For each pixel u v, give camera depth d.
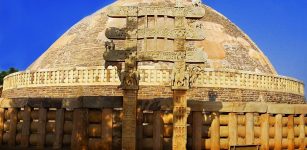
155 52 14.30
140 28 14.59
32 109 16.39
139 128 14.92
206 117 15.61
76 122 15.30
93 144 15.05
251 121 16.17
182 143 13.94
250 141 16.09
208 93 26.05
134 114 14.18
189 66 14.29
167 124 15.06
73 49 32.62
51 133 15.96
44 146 15.90
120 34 14.59
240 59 32.38
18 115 16.72
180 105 14.06
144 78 25.42
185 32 14.43
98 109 15.26
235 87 26.88
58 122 15.69
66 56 32.25
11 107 16.77
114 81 25.88
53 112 16.02
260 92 27.92
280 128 16.78
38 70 28.28
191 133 15.35
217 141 15.55
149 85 25.22
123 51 14.45
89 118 15.23
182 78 14.07
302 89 32.78
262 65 33.88
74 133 15.38
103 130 15.03
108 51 14.48
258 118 16.47
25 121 16.28
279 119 16.80
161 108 14.99
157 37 14.48
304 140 17.41
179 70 14.16
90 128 15.20
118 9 14.72
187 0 27.41
